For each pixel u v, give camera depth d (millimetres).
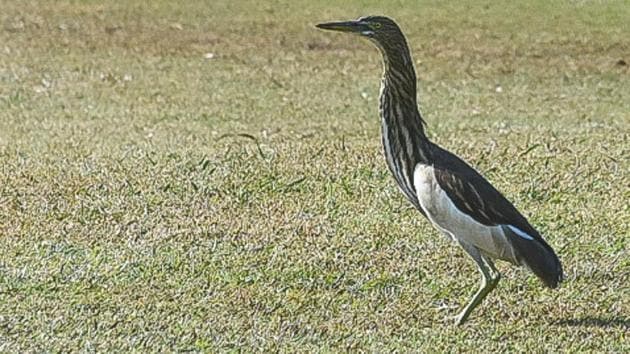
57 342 10570
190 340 10648
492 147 18250
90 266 12594
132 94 24375
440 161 11039
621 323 11188
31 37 30281
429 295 11875
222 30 31562
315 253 13039
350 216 14430
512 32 31062
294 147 18312
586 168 16594
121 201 14984
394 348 10477
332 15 33281
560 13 33031
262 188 15555
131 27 31797
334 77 26516
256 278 12289
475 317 11375
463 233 10828
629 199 15156
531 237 10773
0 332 10805
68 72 26422
